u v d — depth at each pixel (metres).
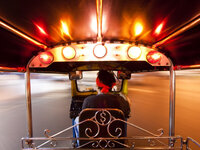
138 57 1.57
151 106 5.43
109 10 0.80
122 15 0.88
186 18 0.91
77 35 1.31
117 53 1.58
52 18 0.90
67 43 1.57
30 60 1.63
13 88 12.79
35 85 13.30
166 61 1.66
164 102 6.10
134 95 7.74
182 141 1.38
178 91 8.98
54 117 4.29
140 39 1.45
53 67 2.27
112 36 1.37
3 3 0.70
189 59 1.48
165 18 0.92
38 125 3.71
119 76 2.55
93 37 1.41
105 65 2.49
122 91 2.76
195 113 4.59
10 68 1.46
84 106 1.45
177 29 1.10
